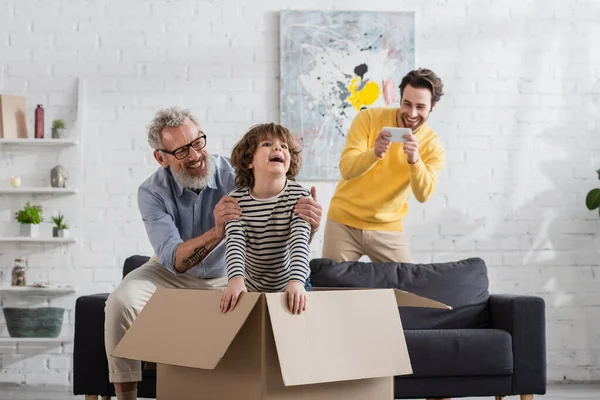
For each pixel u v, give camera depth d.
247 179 2.48
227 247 2.34
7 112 4.70
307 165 4.80
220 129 4.84
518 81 4.97
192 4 4.86
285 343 1.87
